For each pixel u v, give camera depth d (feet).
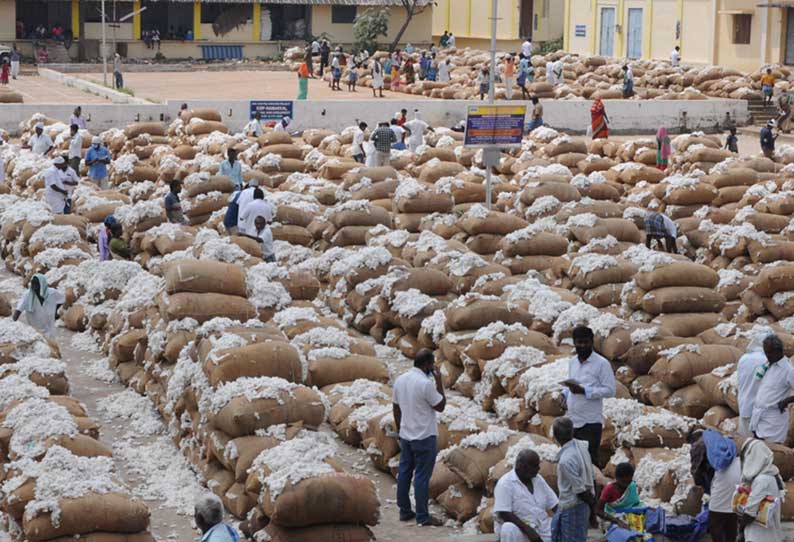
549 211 88.74
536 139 124.16
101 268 71.87
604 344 58.08
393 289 68.33
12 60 211.82
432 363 46.34
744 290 71.46
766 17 190.49
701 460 42.68
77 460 44.09
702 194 95.66
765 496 41.09
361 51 242.37
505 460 45.03
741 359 49.06
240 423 46.68
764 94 176.14
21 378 52.11
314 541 42.39
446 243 77.05
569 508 39.11
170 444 54.24
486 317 60.80
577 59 209.46
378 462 51.49
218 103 151.53
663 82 190.49
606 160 114.62
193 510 47.01
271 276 67.51
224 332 53.06
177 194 84.23
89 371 64.64
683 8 207.21
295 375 51.47
